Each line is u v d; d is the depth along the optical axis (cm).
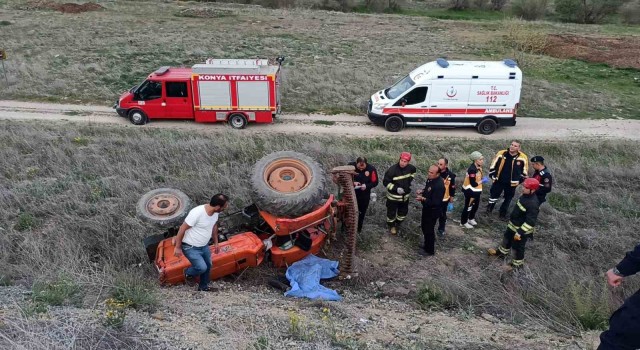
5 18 3344
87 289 669
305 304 719
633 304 387
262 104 1803
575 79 2597
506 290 809
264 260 858
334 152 1461
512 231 882
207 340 546
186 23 3453
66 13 3622
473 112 1823
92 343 501
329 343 553
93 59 2483
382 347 564
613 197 1211
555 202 1194
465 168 1409
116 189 1091
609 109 2175
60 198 1033
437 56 2886
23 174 1165
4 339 477
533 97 2239
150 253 805
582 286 787
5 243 841
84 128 1661
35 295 619
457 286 798
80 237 892
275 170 852
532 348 588
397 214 995
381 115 1825
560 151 1667
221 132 1747
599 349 404
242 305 686
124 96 1791
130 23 3362
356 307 734
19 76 2192
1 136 1436
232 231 877
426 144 1673
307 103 2084
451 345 585
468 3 4950
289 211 805
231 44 2925
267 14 3894
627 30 3897
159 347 518
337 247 934
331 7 4734
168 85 1778
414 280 852
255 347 527
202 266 722
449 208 1015
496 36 3494
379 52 2912
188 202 821
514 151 1051
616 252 967
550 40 3322
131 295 648
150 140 1466
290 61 2616
